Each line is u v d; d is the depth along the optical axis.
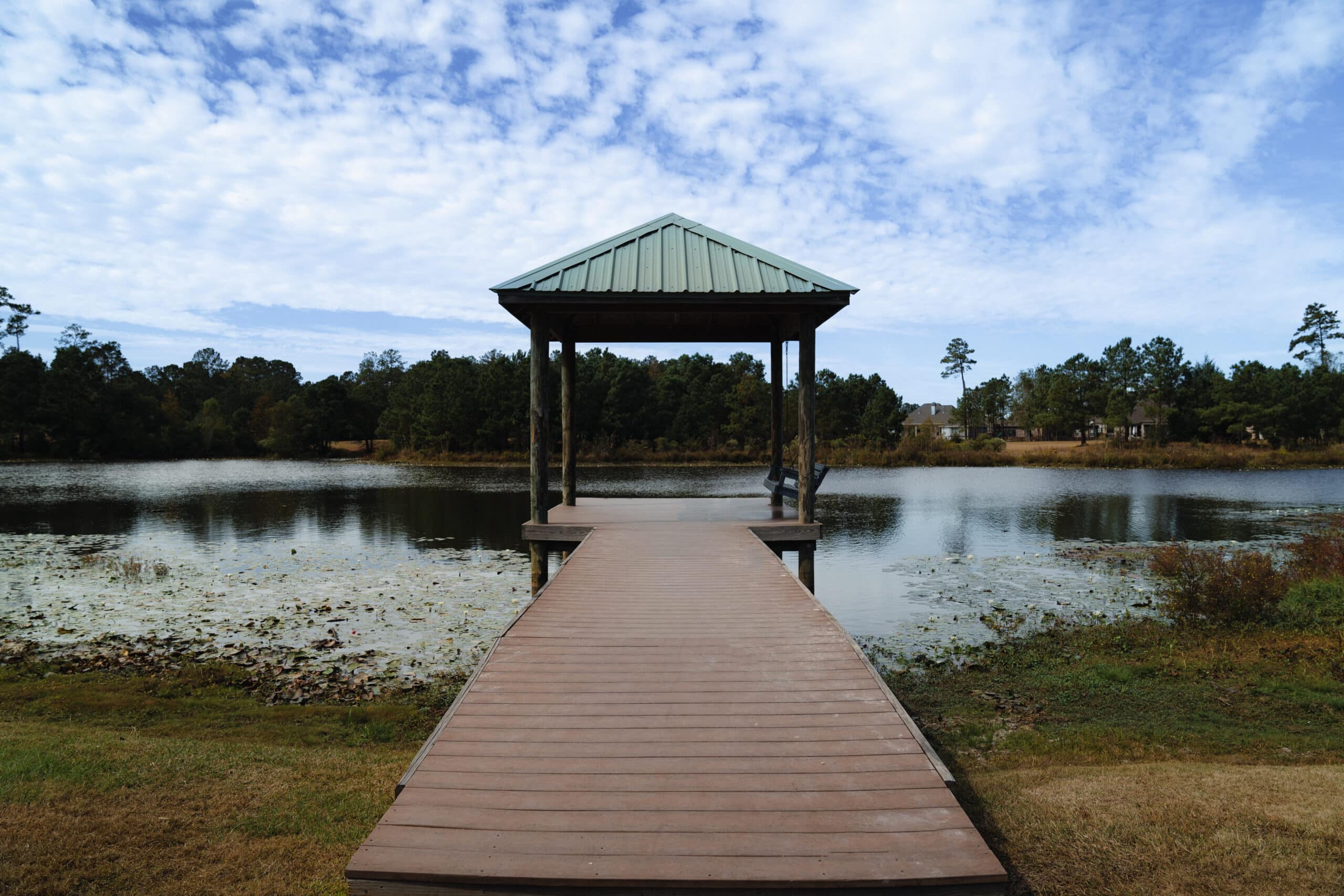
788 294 7.36
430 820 2.68
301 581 12.62
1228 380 52.06
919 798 2.85
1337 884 3.58
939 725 6.45
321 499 26.55
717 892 2.39
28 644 8.84
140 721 6.48
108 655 8.48
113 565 13.94
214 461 55.06
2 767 4.95
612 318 9.92
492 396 52.59
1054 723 6.46
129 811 4.40
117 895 3.55
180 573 13.27
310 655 8.51
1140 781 4.93
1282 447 48.31
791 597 5.45
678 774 3.01
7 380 50.19
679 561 6.68
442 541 17.08
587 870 2.41
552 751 3.19
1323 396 48.34
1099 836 4.11
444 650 8.73
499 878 2.38
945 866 2.45
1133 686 7.28
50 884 3.59
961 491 29.53
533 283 7.45
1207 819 4.26
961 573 13.59
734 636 4.62
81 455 53.38
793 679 3.95
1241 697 6.89
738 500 11.26
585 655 4.29
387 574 13.21
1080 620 10.22
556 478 37.03
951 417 73.69
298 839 4.14
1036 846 4.04
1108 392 57.31
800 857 2.50
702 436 53.81
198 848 4.01
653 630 4.71
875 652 8.79
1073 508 23.69
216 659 8.37
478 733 3.34
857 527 19.52
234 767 5.20
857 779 2.98
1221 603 9.52
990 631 9.71
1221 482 32.97
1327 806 4.42
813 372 8.19
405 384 60.41
